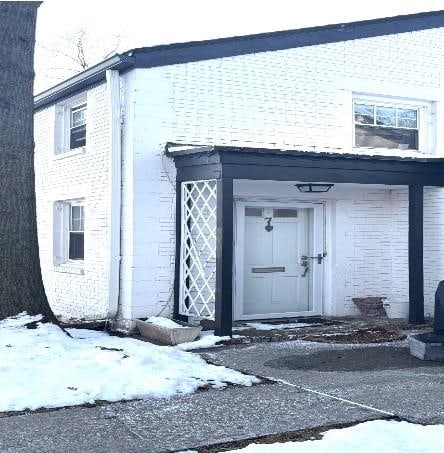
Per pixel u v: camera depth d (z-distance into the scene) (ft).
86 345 28.04
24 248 29.68
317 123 38.45
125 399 21.33
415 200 36.70
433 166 36.83
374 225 40.96
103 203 36.86
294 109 37.81
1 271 29.17
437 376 24.82
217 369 25.38
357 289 40.42
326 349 29.91
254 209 38.32
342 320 38.06
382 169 35.37
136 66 33.60
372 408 20.35
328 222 40.04
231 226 31.30
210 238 34.42
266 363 26.94
